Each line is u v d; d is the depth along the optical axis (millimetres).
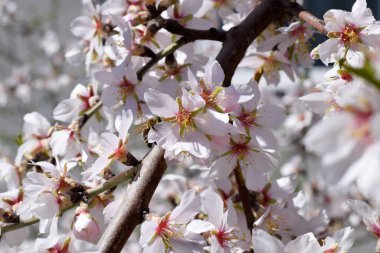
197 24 417
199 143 348
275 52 435
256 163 376
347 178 249
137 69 422
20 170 433
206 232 369
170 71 414
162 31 420
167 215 350
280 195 406
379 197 249
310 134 250
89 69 469
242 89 351
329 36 374
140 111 404
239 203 391
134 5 418
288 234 395
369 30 369
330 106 358
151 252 349
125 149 364
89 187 370
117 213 344
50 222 376
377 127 243
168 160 352
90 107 450
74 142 424
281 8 406
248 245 375
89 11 455
